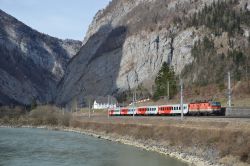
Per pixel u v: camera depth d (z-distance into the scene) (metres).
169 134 76.94
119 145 86.12
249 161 47.19
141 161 61.22
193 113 95.00
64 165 59.16
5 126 181.75
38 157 67.56
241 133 54.78
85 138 106.62
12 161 63.12
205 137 62.62
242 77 167.88
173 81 161.00
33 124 185.00
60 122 173.12
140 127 95.75
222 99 128.25
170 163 58.16
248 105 109.31
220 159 52.19
